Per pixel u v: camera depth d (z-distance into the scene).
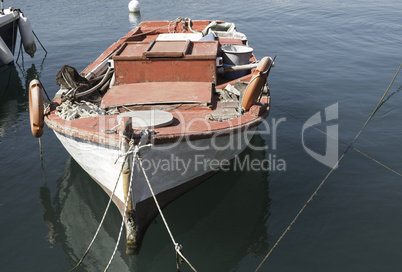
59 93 7.19
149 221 6.39
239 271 5.75
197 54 7.40
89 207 7.15
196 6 24.66
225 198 7.25
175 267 5.88
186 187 6.82
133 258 6.00
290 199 7.25
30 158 8.69
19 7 24.48
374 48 16.30
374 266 5.73
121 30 19.42
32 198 7.36
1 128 10.23
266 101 7.28
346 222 6.63
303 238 6.32
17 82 13.73
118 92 7.08
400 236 6.30
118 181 6.07
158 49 7.60
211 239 6.36
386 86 12.56
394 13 21.70
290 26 19.73
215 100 7.18
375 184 7.61
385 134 9.52
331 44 16.94
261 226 6.60
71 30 19.50
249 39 17.72
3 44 14.77
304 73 13.76
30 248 6.20
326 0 25.80
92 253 6.14
